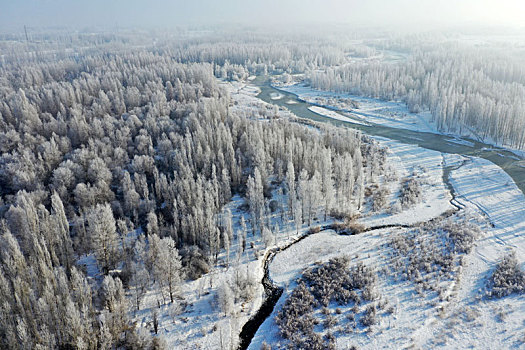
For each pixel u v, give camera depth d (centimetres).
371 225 9388
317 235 9088
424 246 8181
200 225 8506
